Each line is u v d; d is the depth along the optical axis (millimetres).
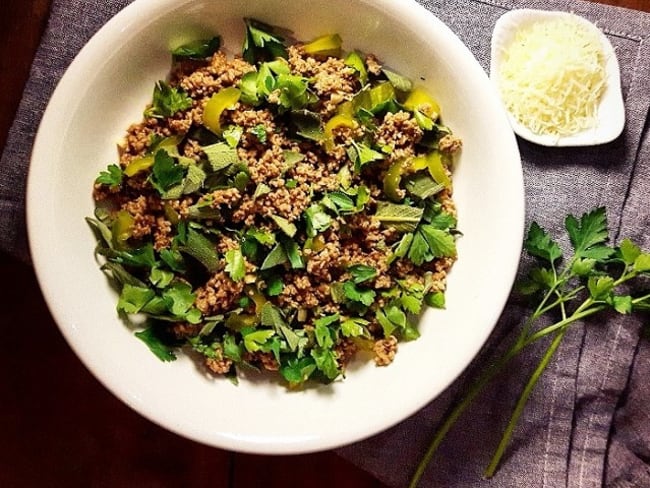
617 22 415
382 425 349
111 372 338
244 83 347
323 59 368
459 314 363
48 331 430
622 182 413
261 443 345
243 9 356
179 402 349
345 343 362
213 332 356
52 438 432
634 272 389
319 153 354
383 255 355
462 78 357
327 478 435
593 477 417
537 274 392
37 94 395
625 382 417
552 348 398
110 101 351
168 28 348
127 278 350
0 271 426
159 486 434
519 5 410
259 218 345
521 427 418
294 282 350
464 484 418
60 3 394
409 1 353
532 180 411
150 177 341
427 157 369
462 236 372
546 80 394
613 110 406
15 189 395
